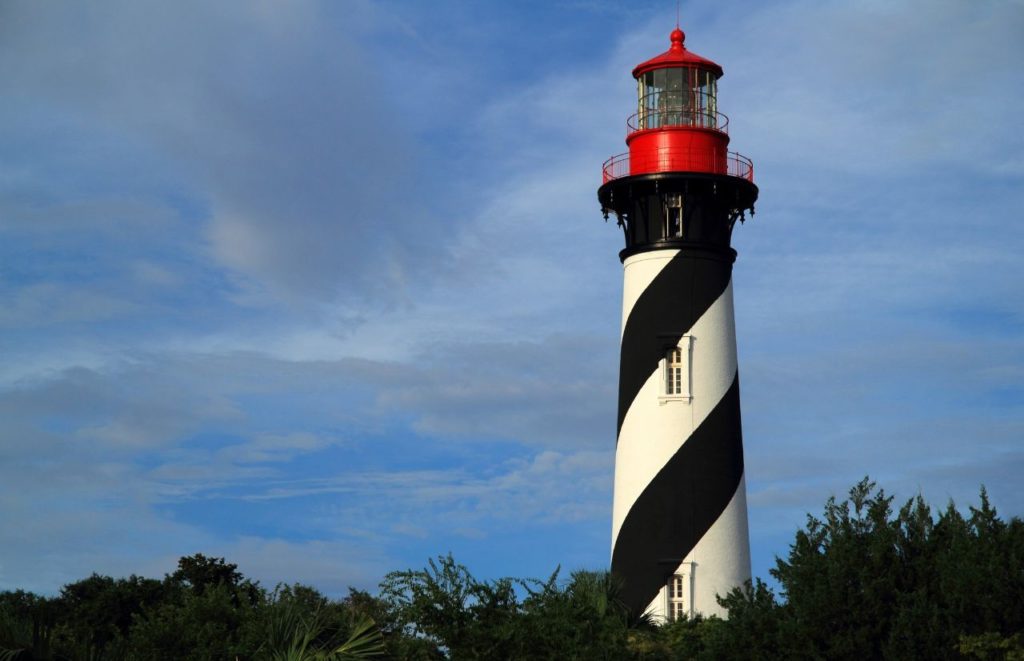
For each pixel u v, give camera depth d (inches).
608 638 1444.4
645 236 1911.9
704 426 1860.2
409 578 1401.3
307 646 1336.1
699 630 1563.7
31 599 1936.5
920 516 1374.3
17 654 1141.1
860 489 1406.3
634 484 1870.1
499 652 1365.7
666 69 1961.1
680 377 1875.0
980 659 1222.3
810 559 1364.4
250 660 1354.6
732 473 1865.2
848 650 1294.3
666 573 1830.7
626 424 1898.4
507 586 1423.5
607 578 1812.3
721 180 1893.5
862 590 1310.3
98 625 1887.3
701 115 1952.5
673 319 1882.4
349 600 1817.2
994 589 1251.8
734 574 1838.1
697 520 1836.9
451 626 1376.7
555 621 1401.3
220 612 1496.1
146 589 1983.3
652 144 1915.6
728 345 1899.6
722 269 1910.7
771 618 1358.3
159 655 1405.0
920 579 1322.6
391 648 1375.5
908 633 1263.5
